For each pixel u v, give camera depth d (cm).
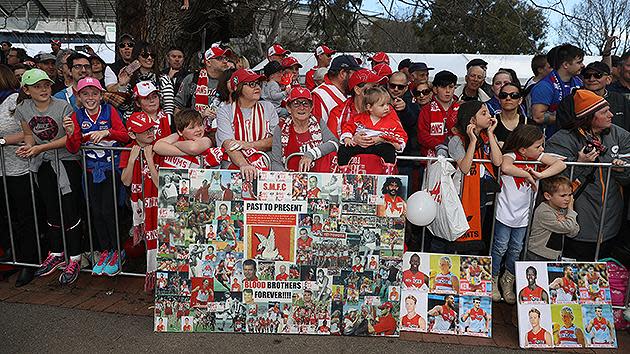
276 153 389
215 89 520
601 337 359
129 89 528
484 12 699
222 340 357
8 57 822
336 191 364
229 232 365
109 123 437
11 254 468
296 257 365
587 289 365
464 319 371
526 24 722
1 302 411
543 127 507
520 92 421
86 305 408
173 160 394
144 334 364
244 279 366
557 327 359
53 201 440
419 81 560
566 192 377
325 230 364
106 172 432
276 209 364
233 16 828
